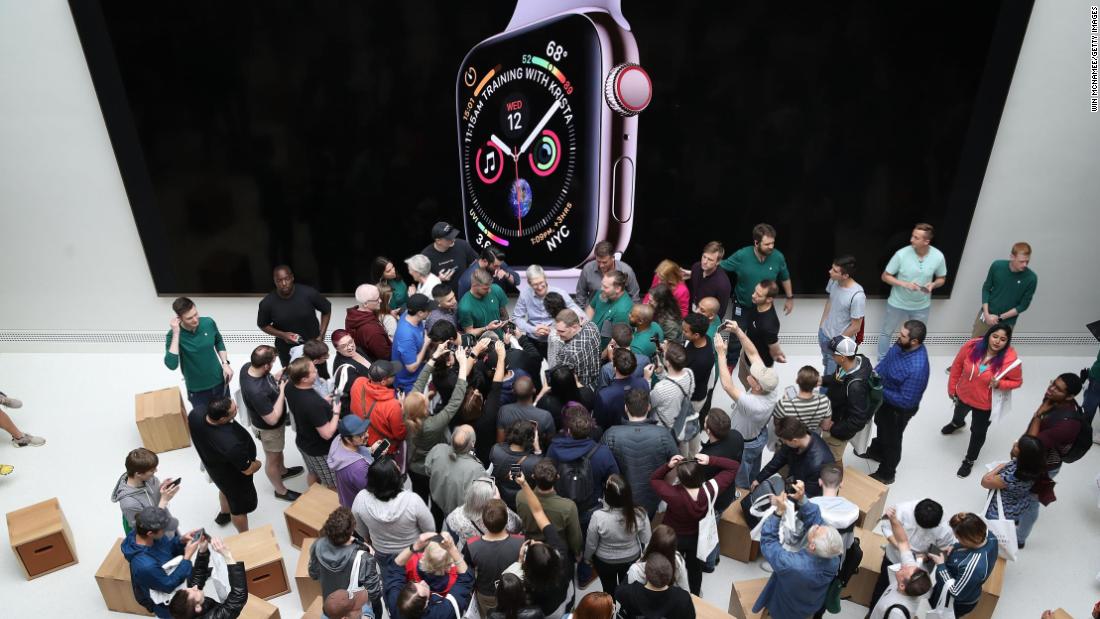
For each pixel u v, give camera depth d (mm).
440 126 6672
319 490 5090
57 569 4898
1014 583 4773
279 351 6504
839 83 6402
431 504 4762
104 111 6574
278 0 6242
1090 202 6871
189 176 6859
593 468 4113
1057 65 6375
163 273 7277
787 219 6879
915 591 3646
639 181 6719
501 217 6973
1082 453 4676
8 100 6547
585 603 3074
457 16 6305
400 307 6648
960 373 5617
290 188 6914
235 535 4867
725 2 6164
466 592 3576
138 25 6297
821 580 3541
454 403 4457
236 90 6551
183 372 5730
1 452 6094
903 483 5695
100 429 6422
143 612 4562
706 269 6172
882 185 6746
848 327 6305
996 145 6684
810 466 4172
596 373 5254
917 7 6156
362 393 4652
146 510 3617
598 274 6301
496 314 6074
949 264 7039
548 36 6328
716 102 6461
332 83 6535
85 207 7051
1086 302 7281
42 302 7445
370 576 3496
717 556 4426
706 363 5129
